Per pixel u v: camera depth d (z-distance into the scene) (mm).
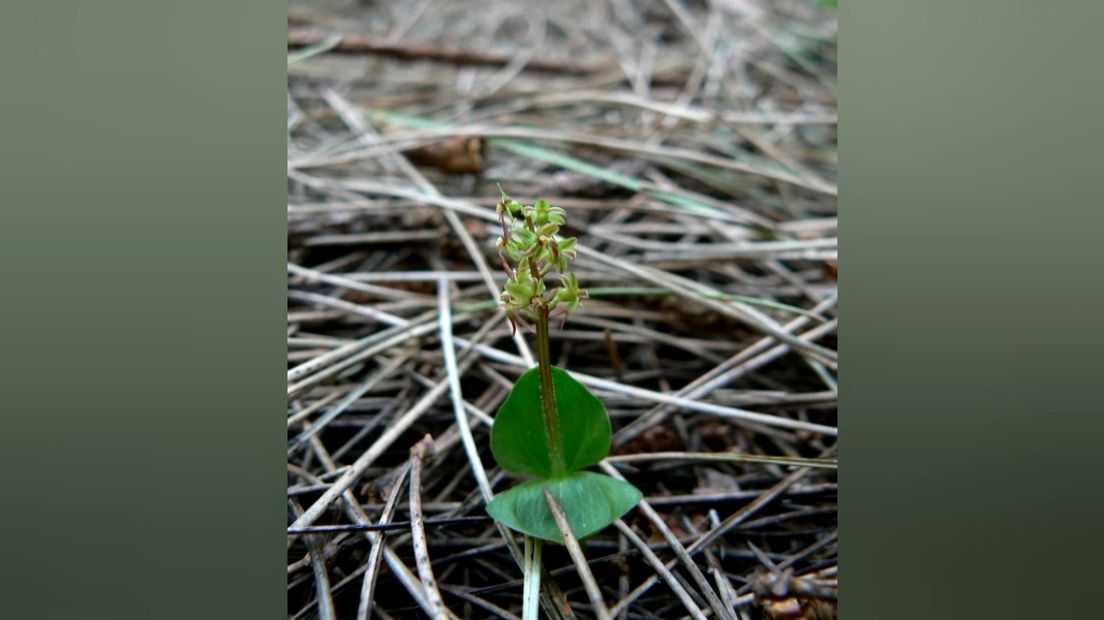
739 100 529
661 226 408
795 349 360
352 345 355
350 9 672
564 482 310
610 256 397
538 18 685
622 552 316
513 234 304
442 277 377
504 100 522
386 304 375
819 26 638
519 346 365
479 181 426
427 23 659
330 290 381
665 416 345
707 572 318
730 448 349
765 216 418
